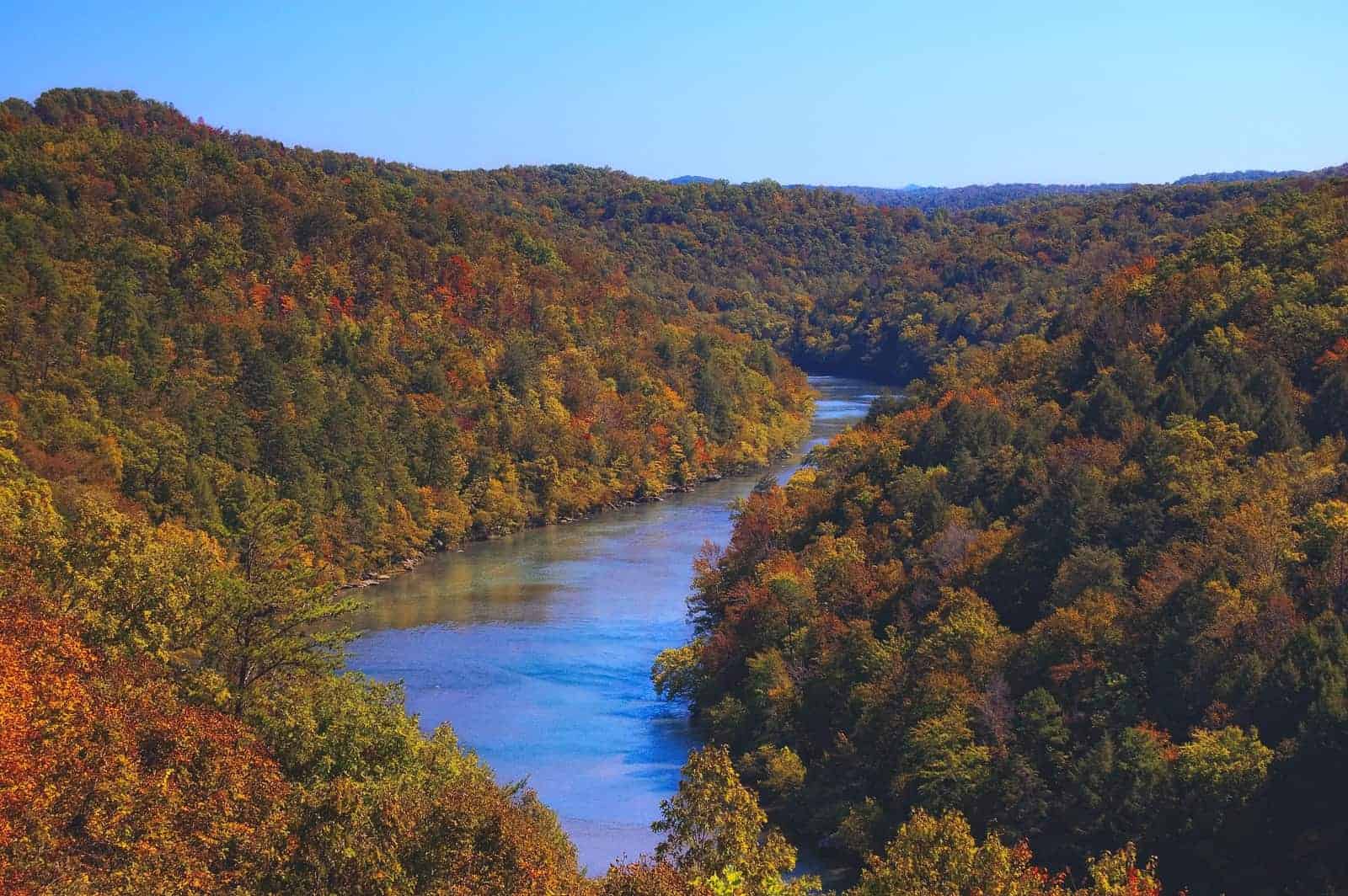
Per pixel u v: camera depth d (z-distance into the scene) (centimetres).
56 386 11394
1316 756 5966
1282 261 11662
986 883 4056
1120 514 8406
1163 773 6228
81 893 3030
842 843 6706
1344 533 7206
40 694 3741
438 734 5278
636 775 7538
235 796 3700
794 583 8950
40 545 5256
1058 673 7081
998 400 11788
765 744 7769
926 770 6706
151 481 10938
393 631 10544
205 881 3309
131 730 3797
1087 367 11700
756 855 3969
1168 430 9225
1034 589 8306
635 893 3344
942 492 10162
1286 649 6550
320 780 4181
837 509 10838
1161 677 6950
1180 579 7369
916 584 8688
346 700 4956
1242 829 5916
